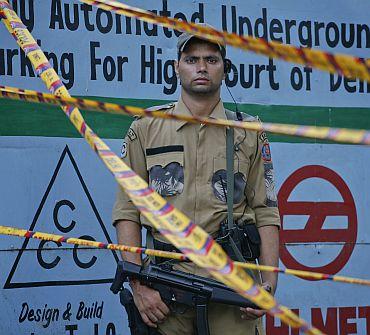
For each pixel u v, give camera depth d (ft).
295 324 4.62
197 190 11.92
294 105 16.88
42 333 14.79
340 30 17.37
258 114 16.56
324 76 17.13
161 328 11.90
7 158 14.67
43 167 14.92
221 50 12.09
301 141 16.90
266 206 12.39
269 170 12.48
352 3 17.48
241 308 11.41
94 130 15.33
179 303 11.61
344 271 17.15
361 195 17.35
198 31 5.00
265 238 12.29
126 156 12.37
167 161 12.05
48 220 14.93
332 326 16.88
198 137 12.07
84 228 15.21
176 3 16.03
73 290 15.05
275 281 12.27
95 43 15.39
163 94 15.87
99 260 15.28
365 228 17.37
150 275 11.57
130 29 15.65
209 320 11.87
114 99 15.49
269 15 16.74
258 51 4.42
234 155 12.05
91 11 15.38
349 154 17.29
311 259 16.87
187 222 5.10
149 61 15.78
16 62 14.75
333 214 17.10
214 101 12.21
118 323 15.35
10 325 14.53
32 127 14.87
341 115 17.26
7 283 14.55
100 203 15.35
